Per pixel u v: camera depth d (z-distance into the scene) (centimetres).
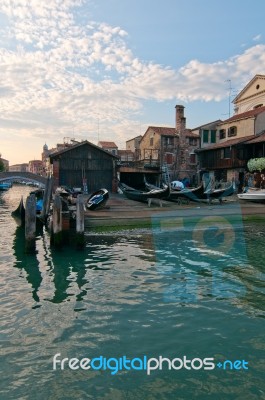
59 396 420
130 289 768
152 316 629
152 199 2189
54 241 1139
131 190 2656
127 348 522
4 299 720
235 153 3203
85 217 1528
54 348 525
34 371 469
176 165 4162
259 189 2356
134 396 420
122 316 630
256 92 3644
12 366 480
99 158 3341
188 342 538
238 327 586
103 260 1012
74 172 3275
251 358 496
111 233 1358
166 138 4178
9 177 4303
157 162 4138
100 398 416
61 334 566
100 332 571
